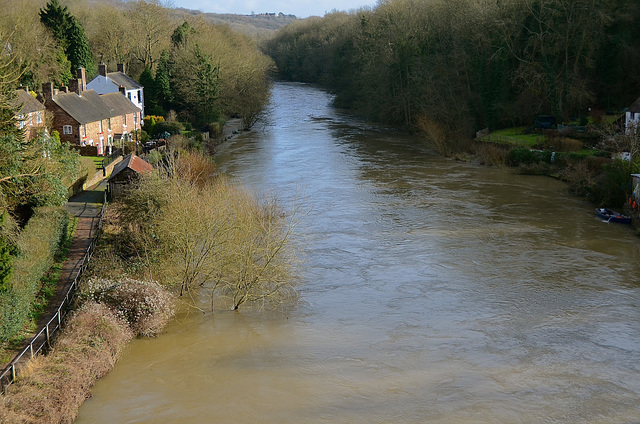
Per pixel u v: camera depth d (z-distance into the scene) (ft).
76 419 57.98
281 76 550.77
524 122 230.27
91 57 272.31
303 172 177.68
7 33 188.03
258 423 58.18
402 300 87.71
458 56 236.84
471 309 84.38
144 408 60.18
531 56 228.02
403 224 125.08
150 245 92.53
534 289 91.09
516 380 65.87
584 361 70.13
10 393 53.67
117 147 189.78
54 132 172.45
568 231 120.26
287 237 88.58
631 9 219.00
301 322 80.94
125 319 74.38
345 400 62.18
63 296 77.66
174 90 280.72
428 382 65.46
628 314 82.48
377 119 293.84
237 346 73.97
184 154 157.38
